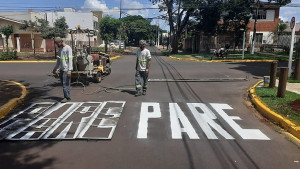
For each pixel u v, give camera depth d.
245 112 6.67
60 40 7.26
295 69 10.75
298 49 15.93
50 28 22.62
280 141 4.86
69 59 7.29
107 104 7.26
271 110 6.27
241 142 4.79
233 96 8.36
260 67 16.22
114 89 9.29
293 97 7.50
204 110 6.79
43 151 4.37
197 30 33.41
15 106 7.11
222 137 5.01
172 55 29.88
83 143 4.68
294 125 5.26
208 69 15.26
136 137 4.96
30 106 7.09
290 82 10.34
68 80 7.43
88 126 5.50
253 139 4.94
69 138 4.86
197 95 8.45
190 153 4.32
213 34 31.67
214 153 4.33
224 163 4.00
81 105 7.16
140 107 6.99
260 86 9.42
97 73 10.43
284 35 34.31
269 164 3.99
